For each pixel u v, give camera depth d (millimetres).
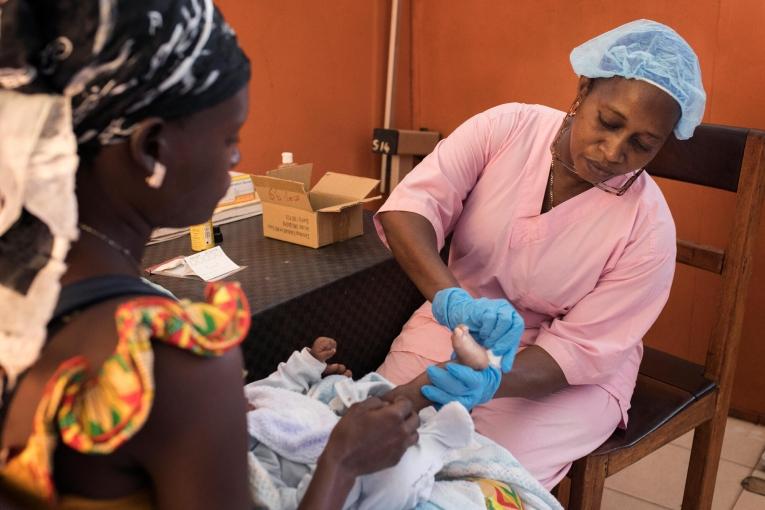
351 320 1497
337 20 2641
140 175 618
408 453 958
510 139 1476
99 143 596
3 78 572
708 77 2180
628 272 1379
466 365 1070
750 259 1559
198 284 1365
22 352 588
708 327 2338
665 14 2219
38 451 570
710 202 2230
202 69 593
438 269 1371
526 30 2549
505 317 1089
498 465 1103
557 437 1403
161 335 577
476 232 1488
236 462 633
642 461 2215
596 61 1218
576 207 1404
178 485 617
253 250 1566
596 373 1379
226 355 621
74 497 608
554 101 2562
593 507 1477
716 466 1741
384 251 1579
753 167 1484
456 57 2754
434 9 2748
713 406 1659
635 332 1396
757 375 2314
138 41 557
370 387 1157
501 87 2676
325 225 1576
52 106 568
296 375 1187
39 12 558
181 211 660
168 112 593
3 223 575
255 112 2465
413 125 2953
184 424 598
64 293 604
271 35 2430
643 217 1374
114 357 556
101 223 632
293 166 1652
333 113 2758
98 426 558
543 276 1438
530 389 1332
